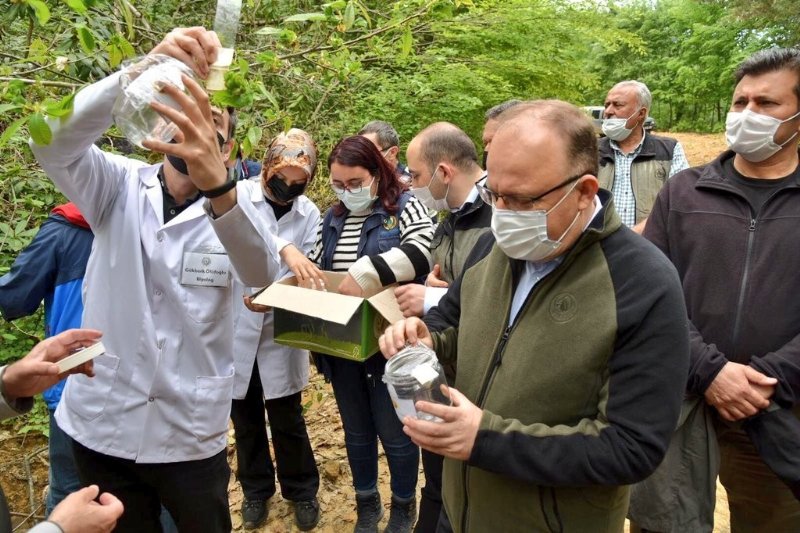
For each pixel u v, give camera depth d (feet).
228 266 5.90
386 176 8.01
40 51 6.27
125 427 5.73
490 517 4.62
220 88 4.07
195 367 5.93
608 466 3.90
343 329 6.66
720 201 6.35
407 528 8.68
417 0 8.21
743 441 6.50
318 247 8.75
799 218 5.89
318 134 14.02
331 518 9.64
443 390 4.14
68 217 6.81
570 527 4.37
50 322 6.91
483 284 5.01
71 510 3.55
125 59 4.91
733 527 7.00
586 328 4.09
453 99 17.17
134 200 5.67
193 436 5.91
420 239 7.59
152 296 5.74
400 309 6.77
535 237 4.22
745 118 6.03
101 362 5.69
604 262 4.20
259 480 9.39
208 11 12.49
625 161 12.45
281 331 7.10
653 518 6.21
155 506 6.34
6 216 9.36
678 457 6.19
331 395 13.38
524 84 21.11
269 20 11.26
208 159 4.07
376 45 9.66
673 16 77.25
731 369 5.81
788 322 5.84
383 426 8.24
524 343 4.37
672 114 84.94
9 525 3.78
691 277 6.39
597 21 21.71
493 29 19.45
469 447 4.01
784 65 5.92
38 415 11.12
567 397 4.18
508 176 4.13
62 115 3.91
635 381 3.97
